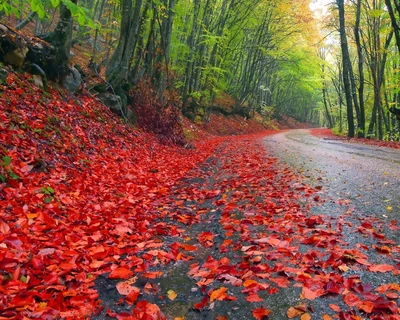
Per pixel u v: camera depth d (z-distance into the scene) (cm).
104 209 452
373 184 594
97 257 313
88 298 246
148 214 465
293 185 603
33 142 566
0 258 264
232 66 3547
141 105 1288
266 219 416
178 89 2367
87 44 2367
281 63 3462
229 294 249
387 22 2223
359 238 342
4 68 698
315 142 1800
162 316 223
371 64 2378
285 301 236
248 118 3762
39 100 719
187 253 336
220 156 1141
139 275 290
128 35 1190
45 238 331
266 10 2708
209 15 2325
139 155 920
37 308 222
